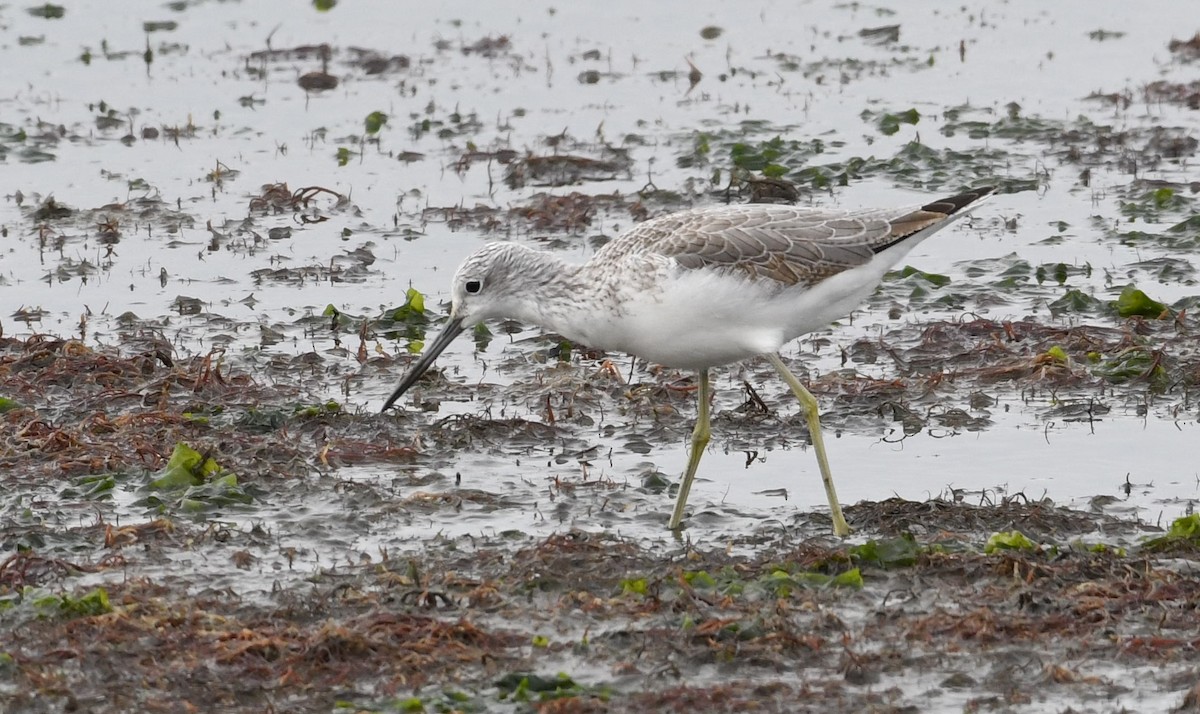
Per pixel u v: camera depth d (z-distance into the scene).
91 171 23.62
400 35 30.72
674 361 12.77
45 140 24.94
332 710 9.69
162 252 20.47
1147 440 14.40
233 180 23.33
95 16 31.53
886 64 28.42
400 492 13.55
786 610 10.74
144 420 14.80
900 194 21.97
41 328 17.89
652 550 12.23
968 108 25.94
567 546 11.86
